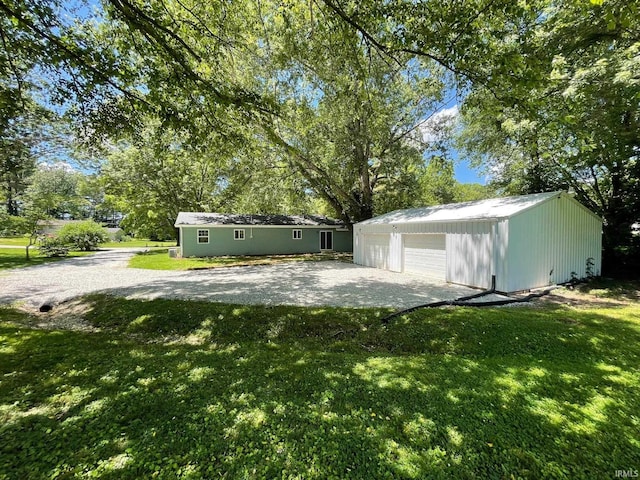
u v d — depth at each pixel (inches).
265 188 706.8
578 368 151.3
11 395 122.5
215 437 96.8
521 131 320.5
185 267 541.6
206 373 144.9
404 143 641.0
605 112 299.1
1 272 472.4
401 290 336.5
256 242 783.1
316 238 856.3
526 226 325.4
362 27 183.8
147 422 104.9
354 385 132.6
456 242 374.3
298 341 203.8
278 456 88.2
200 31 232.1
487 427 102.4
